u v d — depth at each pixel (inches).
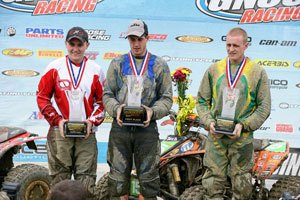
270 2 442.6
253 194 317.1
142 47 267.4
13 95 440.5
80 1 439.8
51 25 440.5
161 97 269.9
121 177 270.2
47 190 327.9
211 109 275.3
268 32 445.1
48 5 438.9
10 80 440.5
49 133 276.8
